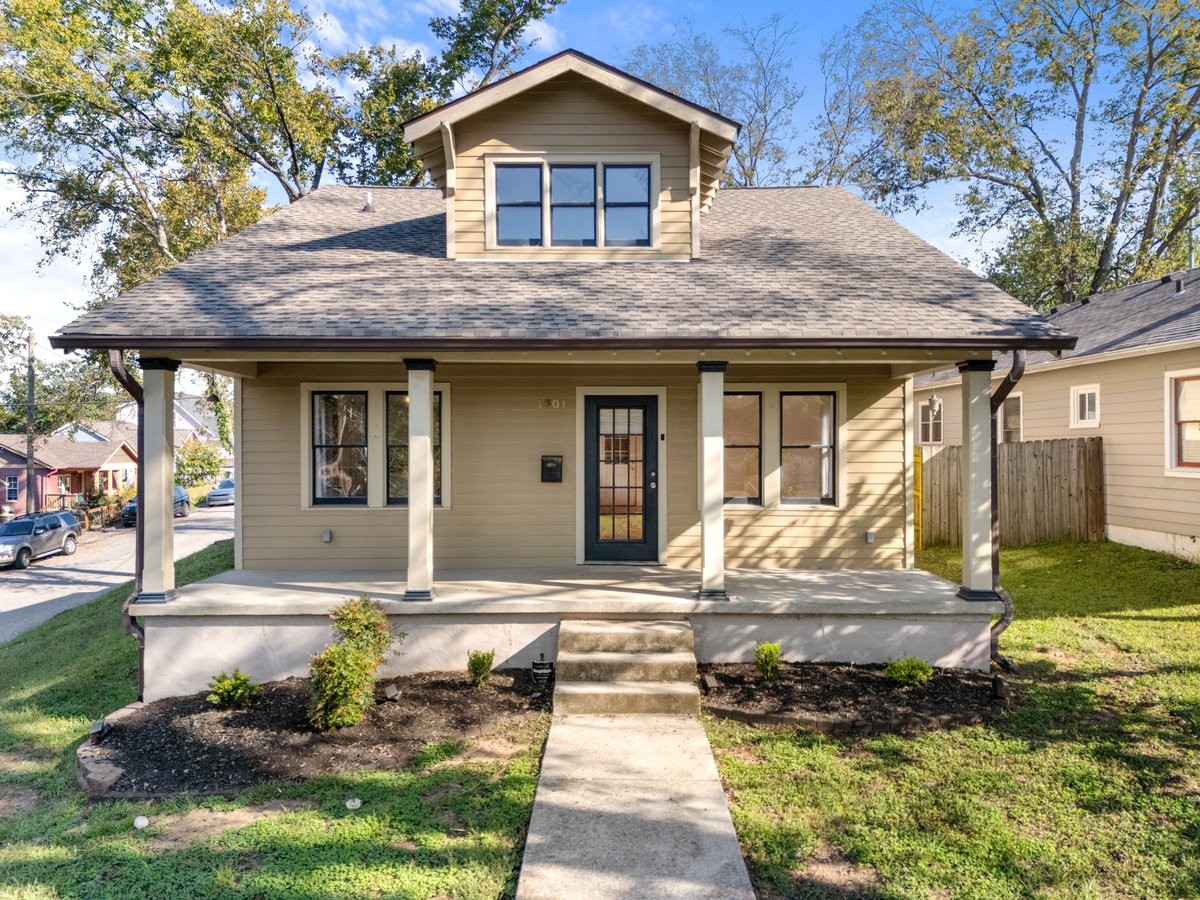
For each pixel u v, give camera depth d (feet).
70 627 36.17
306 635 20.48
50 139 51.85
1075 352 40.32
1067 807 13.34
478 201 25.57
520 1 63.93
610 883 10.91
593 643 19.40
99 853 12.25
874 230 29.43
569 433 26.68
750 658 20.70
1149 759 15.11
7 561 64.39
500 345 19.44
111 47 48.19
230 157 53.06
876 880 11.21
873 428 26.86
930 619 20.74
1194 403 33.17
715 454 20.76
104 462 112.78
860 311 20.97
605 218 25.85
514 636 20.74
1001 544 38.96
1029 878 11.19
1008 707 17.79
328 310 20.83
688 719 17.33
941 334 19.51
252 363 25.63
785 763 15.15
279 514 26.35
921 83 71.46
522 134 25.54
